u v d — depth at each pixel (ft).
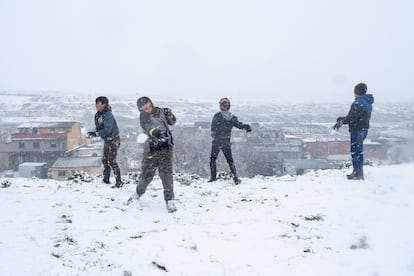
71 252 13.67
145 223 17.04
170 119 20.04
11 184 26.16
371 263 12.82
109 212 18.58
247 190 24.20
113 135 24.86
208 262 12.84
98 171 108.88
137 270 12.26
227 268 12.42
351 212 18.28
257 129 150.30
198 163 121.08
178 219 17.71
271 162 129.80
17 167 142.92
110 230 15.97
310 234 15.67
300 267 12.54
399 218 17.26
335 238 15.26
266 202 20.68
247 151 131.34
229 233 15.60
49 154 142.51
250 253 13.65
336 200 20.38
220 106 27.17
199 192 23.94
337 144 138.82
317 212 18.34
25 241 14.56
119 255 13.32
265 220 17.31
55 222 16.92
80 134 158.61
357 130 25.34
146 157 19.53
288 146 132.57
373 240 14.88
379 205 19.35
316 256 13.51
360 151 25.57
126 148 111.14
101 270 12.27
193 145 123.03
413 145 76.95
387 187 23.07
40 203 20.07
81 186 25.54
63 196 21.84
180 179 29.32
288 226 16.51
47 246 14.19
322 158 126.21
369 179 25.66
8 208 18.99
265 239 14.99
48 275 11.68
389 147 84.43
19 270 11.93
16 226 16.25
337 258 13.32
